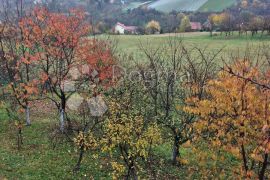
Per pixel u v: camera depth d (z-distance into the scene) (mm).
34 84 38469
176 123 33844
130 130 26609
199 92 27938
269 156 23922
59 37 36938
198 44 94562
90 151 35812
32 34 37344
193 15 153625
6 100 46312
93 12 117625
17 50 40875
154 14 156000
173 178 31250
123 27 128750
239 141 21125
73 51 38469
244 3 146875
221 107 21766
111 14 148000
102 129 33031
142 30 131250
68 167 32969
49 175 31609
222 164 30578
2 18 40469
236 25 125250
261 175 21391
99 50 40594
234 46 90875
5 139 38594
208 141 23516
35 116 45719
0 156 34438
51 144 37250
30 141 38062
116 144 28625
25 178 30969
